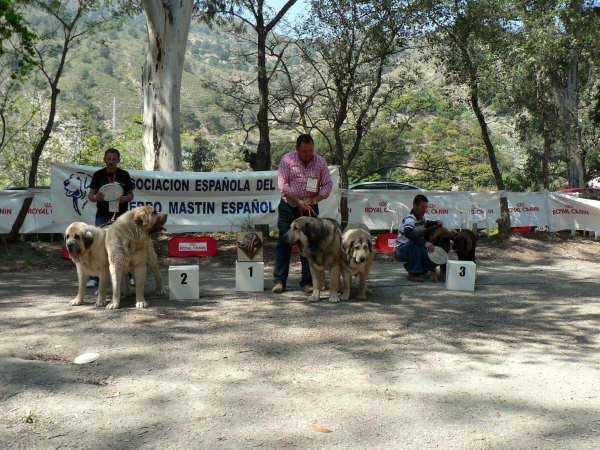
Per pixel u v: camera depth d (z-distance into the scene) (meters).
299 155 7.21
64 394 3.75
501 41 15.09
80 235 6.12
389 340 5.23
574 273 9.91
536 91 20.67
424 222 8.62
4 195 11.89
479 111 16.42
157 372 4.26
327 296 7.14
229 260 11.07
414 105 16.61
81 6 17.14
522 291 7.77
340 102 15.18
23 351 4.70
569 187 26.39
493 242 13.52
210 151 28.33
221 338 5.20
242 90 16.83
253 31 16.98
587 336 5.53
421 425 3.36
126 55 138.88
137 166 35.22
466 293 7.52
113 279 6.25
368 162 19.83
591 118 28.58
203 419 3.41
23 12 16.44
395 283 8.28
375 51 14.62
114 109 57.50
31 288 7.93
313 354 4.77
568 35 16.33
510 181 30.88
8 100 19.75
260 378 4.16
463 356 4.80
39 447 3.02
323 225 6.55
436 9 14.34
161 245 11.80
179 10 12.78
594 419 3.49
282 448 3.04
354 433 3.23
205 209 11.78
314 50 15.16
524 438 3.21
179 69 13.05
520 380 4.21
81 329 5.42
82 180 11.23
